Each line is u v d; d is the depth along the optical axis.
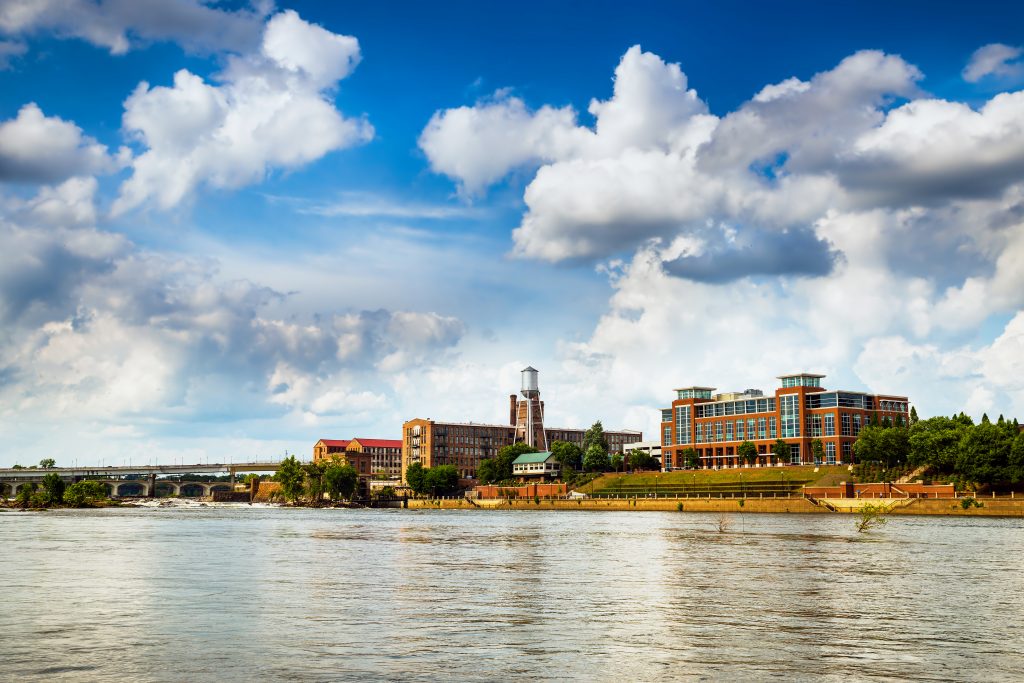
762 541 105.31
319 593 56.47
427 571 70.94
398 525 166.75
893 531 124.44
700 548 94.62
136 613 47.59
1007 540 104.62
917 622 44.59
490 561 80.38
